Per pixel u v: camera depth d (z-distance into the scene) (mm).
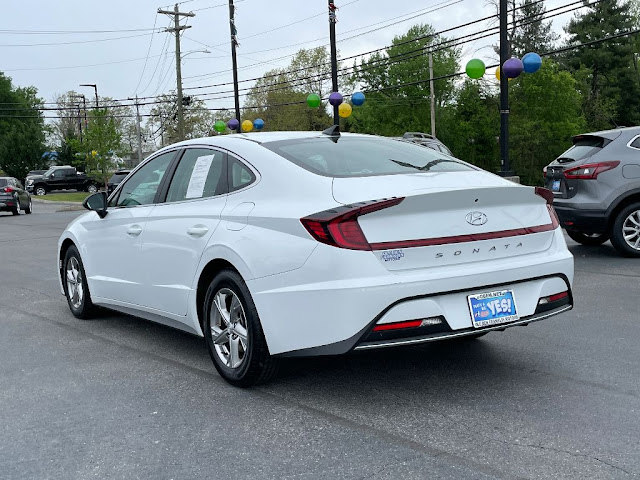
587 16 71188
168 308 5078
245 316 4234
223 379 4629
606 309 6430
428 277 3744
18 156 81875
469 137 72625
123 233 5625
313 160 4352
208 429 3725
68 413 4055
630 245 9484
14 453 3475
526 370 4605
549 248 4293
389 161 4484
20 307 7547
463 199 3902
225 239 4355
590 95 70625
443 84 72188
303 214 3906
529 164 69562
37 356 5406
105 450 3479
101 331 6230
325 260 3738
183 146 5320
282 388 4383
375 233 3732
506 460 3180
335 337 3727
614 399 3980
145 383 4605
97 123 50531
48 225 21609
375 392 4238
